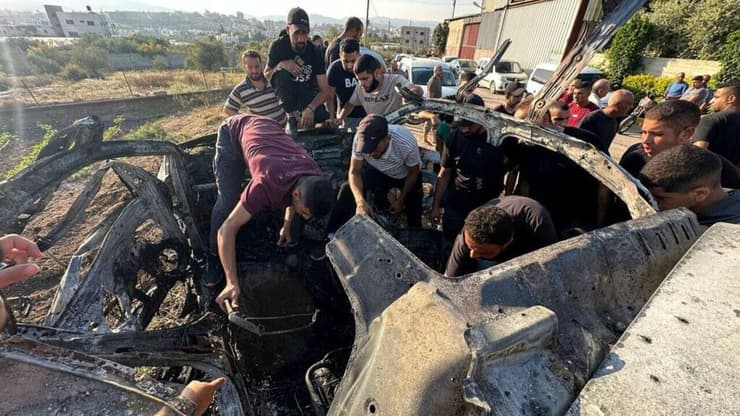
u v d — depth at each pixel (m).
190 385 1.01
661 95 11.55
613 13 1.76
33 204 1.88
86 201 2.12
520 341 0.76
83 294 1.75
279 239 2.49
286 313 2.24
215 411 1.66
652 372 0.70
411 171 2.79
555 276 1.00
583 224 2.36
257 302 2.26
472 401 0.69
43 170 1.95
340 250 1.21
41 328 1.38
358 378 0.92
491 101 13.61
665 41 13.03
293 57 4.24
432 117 5.62
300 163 2.15
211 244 2.41
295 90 4.36
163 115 12.85
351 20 4.58
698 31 12.23
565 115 2.68
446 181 2.87
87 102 11.98
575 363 0.85
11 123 10.60
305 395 1.90
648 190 1.61
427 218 3.40
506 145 2.65
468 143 2.62
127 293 1.98
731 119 2.71
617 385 0.69
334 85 4.48
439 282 0.96
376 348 0.89
